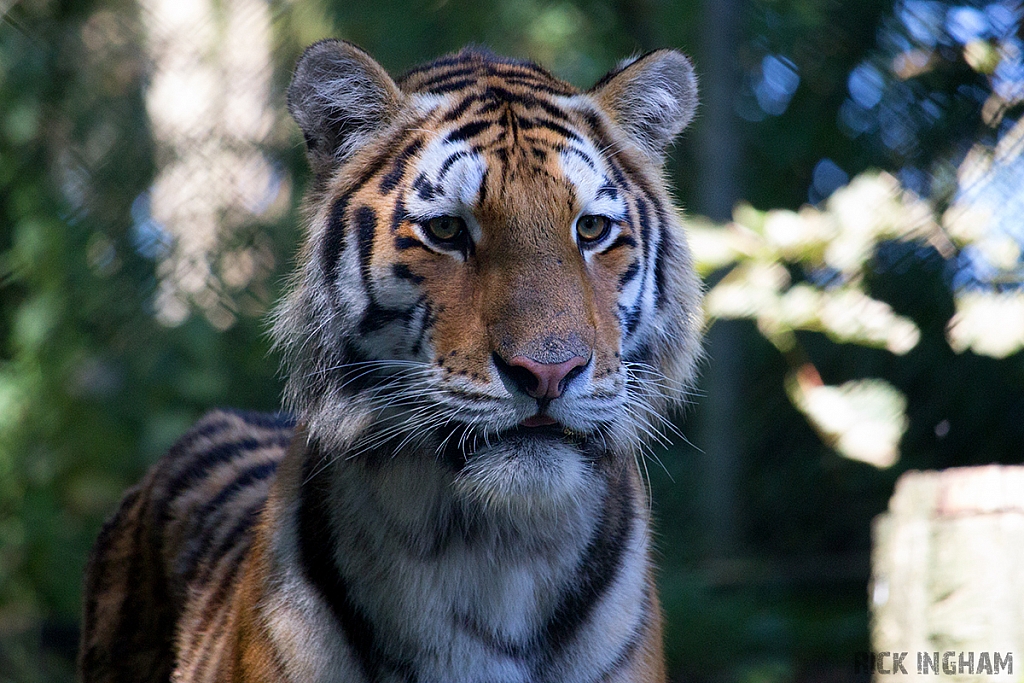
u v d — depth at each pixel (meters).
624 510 4.96
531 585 4.65
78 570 11.09
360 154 4.86
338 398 4.68
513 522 4.61
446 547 4.62
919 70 9.73
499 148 4.57
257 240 10.81
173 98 10.96
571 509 4.66
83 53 11.13
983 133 9.34
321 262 4.78
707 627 9.23
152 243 10.99
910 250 9.42
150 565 6.58
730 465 10.06
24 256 11.33
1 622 10.65
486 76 4.98
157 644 6.44
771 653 9.38
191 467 6.71
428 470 4.61
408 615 4.60
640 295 4.83
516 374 4.29
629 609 4.82
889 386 9.47
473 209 4.47
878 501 10.30
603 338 4.49
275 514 4.89
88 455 11.45
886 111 9.88
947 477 5.45
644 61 5.27
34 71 11.15
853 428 8.94
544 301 4.31
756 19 10.44
